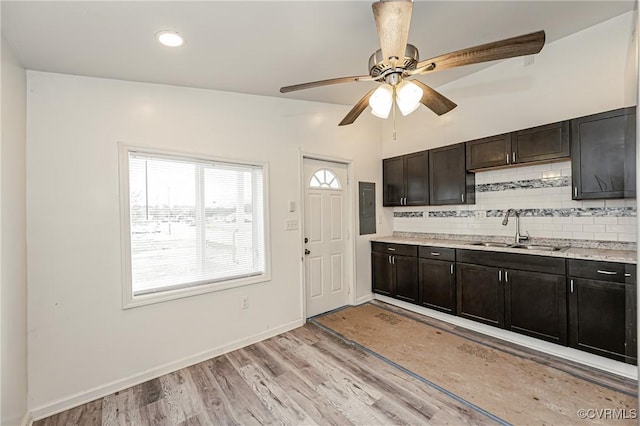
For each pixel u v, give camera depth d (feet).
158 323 7.86
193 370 8.02
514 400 6.44
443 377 7.39
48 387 6.43
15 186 5.69
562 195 9.29
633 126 6.47
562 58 9.05
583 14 7.63
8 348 5.29
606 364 7.36
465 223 11.89
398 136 13.82
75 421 6.19
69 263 6.71
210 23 5.59
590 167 7.89
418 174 12.53
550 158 8.69
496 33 7.47
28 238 6.24
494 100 10.64
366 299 13.46
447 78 11.34
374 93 6.07
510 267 8.93
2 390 5.06
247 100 9.62
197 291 8.48
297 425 5.92
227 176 9.28
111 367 7.18
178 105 8.25
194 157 8.52
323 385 7.20
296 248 10.87
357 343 9.37
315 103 11.53
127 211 7.43
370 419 6.01
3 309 5.10
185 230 8.46
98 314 7.04
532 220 9.96
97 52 6.11
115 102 7.33
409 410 6.24
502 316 9.16
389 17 4.50
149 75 7.40
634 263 6.60
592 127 7.86
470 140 10.73
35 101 6.39
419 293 11.59
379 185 14.10
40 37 5.41
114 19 5.15
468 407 6.27
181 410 6.45
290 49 6.93
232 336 9.17
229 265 9.31
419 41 7.56
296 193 10.91
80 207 6.85
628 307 6.73
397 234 14.61
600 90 8.34
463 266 10.14
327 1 5.25
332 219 12.49
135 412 6.42
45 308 6.43
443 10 6.40
